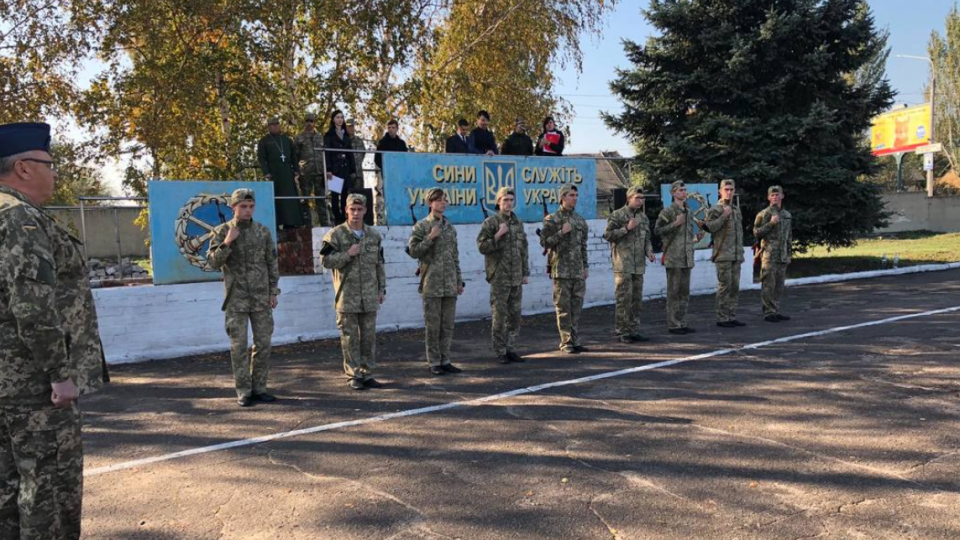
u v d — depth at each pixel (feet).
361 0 46.06
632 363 23.70
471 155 35.81
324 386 21.71
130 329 26.68
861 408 17.37
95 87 42.32
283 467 14.47
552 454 14.78
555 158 38.99
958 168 140.36
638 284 28.19
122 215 44.24
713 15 55.26
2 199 9.01
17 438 9.05
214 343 28.58
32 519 9.09
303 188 34.47
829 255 71.51
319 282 31.04
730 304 30.94
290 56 47.06
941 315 31.60
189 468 14.56
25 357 9.00
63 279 9.78
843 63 56.49
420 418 17.79
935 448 14.39
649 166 57.41
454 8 55.88
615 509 11.91
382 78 50.75
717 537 10.77
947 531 10.74
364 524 11.62
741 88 55.42
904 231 111.75
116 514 12.32
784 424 16.30
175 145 43.57
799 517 11.37
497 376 22.50
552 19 57.41
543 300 38.37
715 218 30.32
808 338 26.99
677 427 16.35
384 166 33.06
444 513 11.97
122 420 18.31
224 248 19.20
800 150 54.44
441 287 23.02
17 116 39.91
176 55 42.34
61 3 40.63
